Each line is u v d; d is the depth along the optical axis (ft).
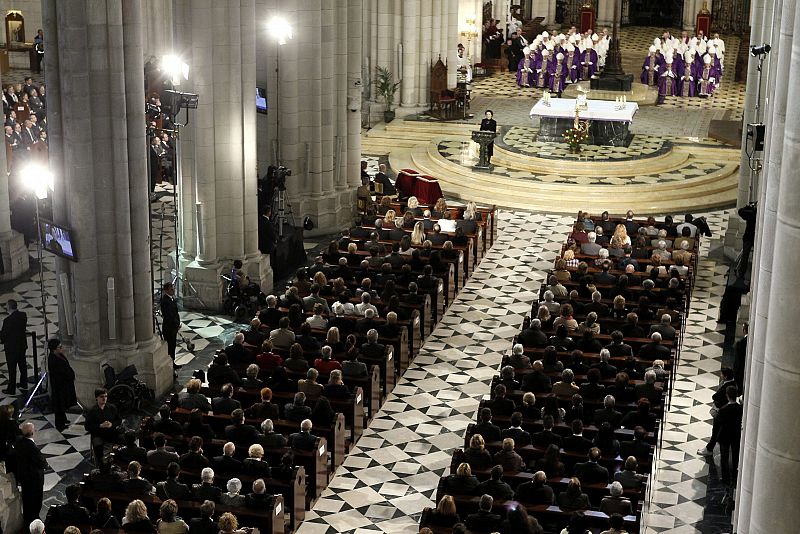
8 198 85.97
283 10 93.71
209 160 80.69
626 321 71.67
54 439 63.93
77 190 65.00
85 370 67.41
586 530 47.19
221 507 49.90
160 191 108.06
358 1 99.09
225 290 83.15
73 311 68.18
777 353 26.94
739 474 41.34
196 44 78.38
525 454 55.98
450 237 90.02
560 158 118.42
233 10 78.69
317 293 74.38
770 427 27.30
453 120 137.08
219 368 62.95
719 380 72.49
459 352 76.54
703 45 149.07
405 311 74.18
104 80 64.34
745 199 92.32
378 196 105.40
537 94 152.15
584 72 152.87
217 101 80.28
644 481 52.08
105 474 50.96
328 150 99.30
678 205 108.88
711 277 90.43
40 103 124.36
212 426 58.70
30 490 54.44
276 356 64.90
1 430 56.75
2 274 85.92
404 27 136.56
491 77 163.32
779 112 32.19
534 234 101.35
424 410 68.28
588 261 85.71
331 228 100.48
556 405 58.85
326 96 97.81
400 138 131.23
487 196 111.55
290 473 53.78
